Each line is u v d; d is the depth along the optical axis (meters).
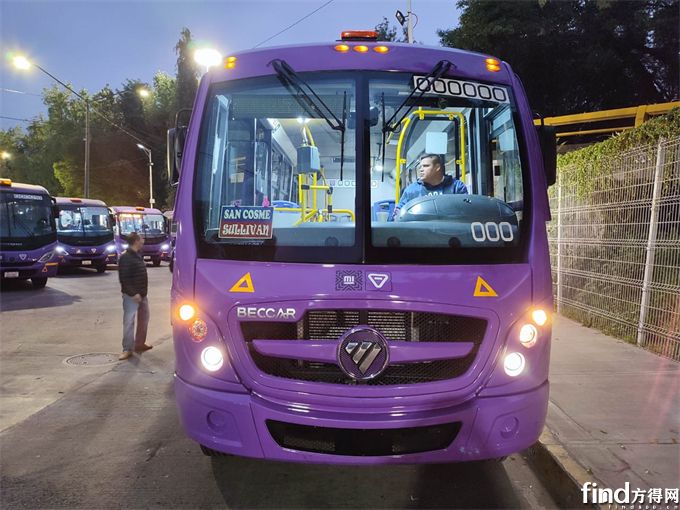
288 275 3.01
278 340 3.00
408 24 16.31
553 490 3.62
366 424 2.85
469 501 3.48
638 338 6.63
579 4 17.66
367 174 3.26
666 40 17.88
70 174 52.28
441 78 3.47
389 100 3.42
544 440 3.92
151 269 23.48
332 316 3.00
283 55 3.48
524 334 3.07
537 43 17.97
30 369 6.75
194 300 3.11
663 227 6.19
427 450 2.95
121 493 3.58
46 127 65.00
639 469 3.51
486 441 2.98
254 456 2.98
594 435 4.01
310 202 3.47
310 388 2.94
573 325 8.03
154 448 4.32
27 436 4.58
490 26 17.50
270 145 3.76
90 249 20.95
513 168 3.44
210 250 3.16
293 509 3.38
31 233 15.05
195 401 3.08
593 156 7.88
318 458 2.93
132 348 7.41
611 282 7.36
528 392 3.07
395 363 2.97
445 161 3.86
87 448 4.33
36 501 3.47
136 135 55.75
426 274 2.99
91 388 5.93
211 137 3.45
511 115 3.50
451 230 3.13
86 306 12.12
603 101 19.83
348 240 3.09
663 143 6.12
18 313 11.12
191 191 3.30
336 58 3.46
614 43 18.23
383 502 3.47
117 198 52.81
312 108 3.42
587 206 8.07
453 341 3.01
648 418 4.33
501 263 3.12
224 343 3.04
